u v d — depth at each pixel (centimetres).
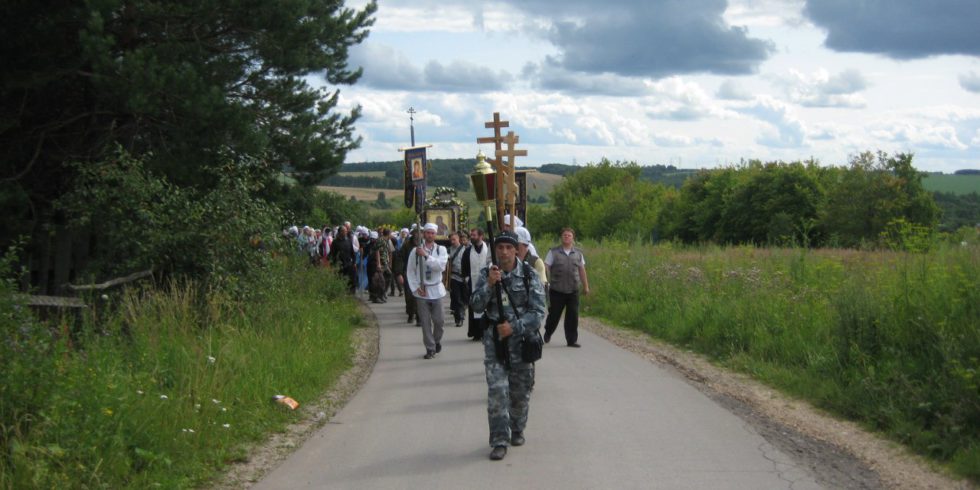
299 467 697
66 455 598
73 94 1634
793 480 645
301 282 1709
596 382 1054
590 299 2038
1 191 1440
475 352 1340
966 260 1093
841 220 5212
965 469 656
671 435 784
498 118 1295
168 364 881
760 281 1524
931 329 920
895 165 5262
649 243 2970
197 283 1224
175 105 1521
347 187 11100
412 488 636
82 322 948
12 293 726
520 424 754
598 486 633
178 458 680
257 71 1816
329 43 2038
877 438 777
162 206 1267
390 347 1408
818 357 1054
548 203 11325
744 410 895
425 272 1290
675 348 1365
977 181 7512
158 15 1545
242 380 909
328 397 984
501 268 748
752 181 7206
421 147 1747
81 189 1264
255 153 1552
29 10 1419
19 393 623
